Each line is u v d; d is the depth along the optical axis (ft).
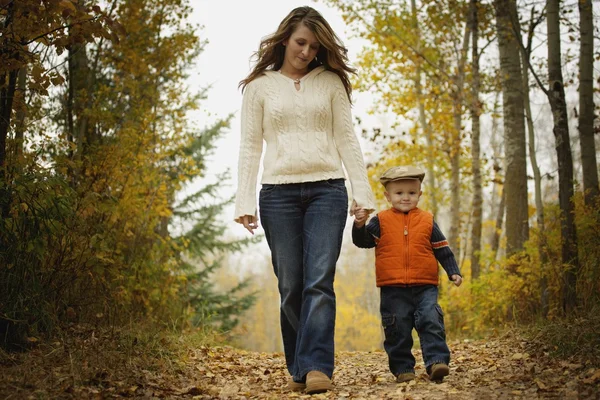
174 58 37.40
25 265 16.93
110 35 17.43
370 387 14.21
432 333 14.57
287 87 13.99
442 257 15.33
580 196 27.55
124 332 19.27
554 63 26.16
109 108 33.65
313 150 13.70
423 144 59.82
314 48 14.02
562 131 25.58
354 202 14.07
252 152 14.15
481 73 51.75
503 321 31.04
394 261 15.08
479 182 47.62
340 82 14.44
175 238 57.00
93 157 27.22
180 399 12.87
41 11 16.35
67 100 30.63
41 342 16.66
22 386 12.25
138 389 13.32
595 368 13.69
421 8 50.93
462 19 48.57
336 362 21.29
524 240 35.09
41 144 21.93
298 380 13.61
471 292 35.73
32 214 17.34
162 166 35.14
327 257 13.55
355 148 14.32
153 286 28.32
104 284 22.76
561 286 25.75
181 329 27.66
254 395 13.74
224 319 63.98
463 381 14.08
